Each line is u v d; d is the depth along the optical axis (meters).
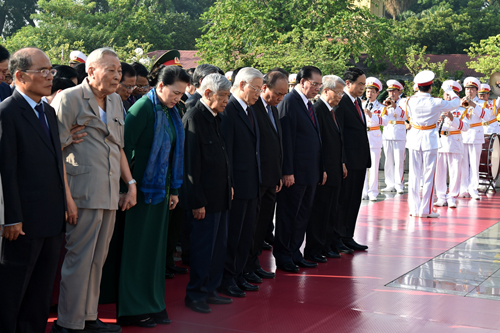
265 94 4.99
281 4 27.31
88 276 3.57
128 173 3.76
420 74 8.61
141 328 3.87
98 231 3.56
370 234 7.51
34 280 3.34
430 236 7.39
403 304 4.59
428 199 8.73
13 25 47.34
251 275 5.11
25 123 3.17
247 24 25.83
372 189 10.48
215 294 4.46
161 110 3.88
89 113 3.49
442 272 5.62
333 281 5.25
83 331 3.62
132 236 3.86
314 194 5.66
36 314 3.37
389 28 27.25
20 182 3.15
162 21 43.88
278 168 5.00
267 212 5.11
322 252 6.18
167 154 3.86
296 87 5.59
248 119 4.65
